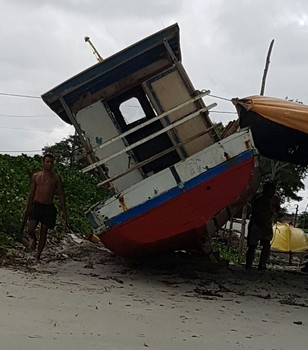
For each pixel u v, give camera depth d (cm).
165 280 1012
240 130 987
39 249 1081
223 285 1024
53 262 1106
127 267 1120
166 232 984
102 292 806
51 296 714
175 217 978
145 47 1029
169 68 1048
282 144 1147
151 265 1148
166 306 748
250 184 1132
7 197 1468
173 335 576
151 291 879
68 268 1049
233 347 553
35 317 581
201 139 1040
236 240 2253
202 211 979
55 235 1413
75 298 723
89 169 1048
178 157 1059
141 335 560
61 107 1088
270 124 1082
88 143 1061
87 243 1457
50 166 1078
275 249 2327
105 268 1091
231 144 978
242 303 853
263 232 1333
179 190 972
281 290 1044
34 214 1073
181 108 1040
